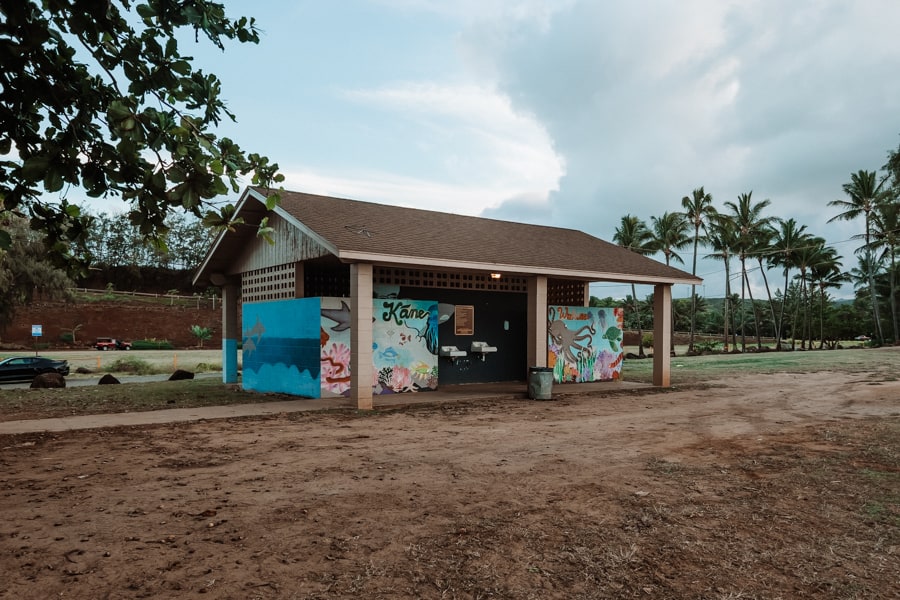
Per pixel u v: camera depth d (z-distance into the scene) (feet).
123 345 199.82
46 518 16.39
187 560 13.37
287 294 51.55
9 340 199.72
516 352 65.10
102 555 13.62
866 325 247.70
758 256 195.31
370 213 54.03
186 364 116.88
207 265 62.08
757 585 12.42
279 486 20.11
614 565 13.37
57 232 13.37
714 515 17.08
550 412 40.91
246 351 57.52
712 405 45.42
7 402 46.24
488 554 13.93
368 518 16.56
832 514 17.24
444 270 53.52
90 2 9.97
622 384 63.10
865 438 30.27
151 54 11.01
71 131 11.02
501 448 27.35
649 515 17.02
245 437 30.25
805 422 36.29
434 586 12.17
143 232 11.03
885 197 175.32
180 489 19.66
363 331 42.01
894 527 16.12
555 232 71.87
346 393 48.83
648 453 26.22
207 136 11.52
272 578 12.45
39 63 10.73
